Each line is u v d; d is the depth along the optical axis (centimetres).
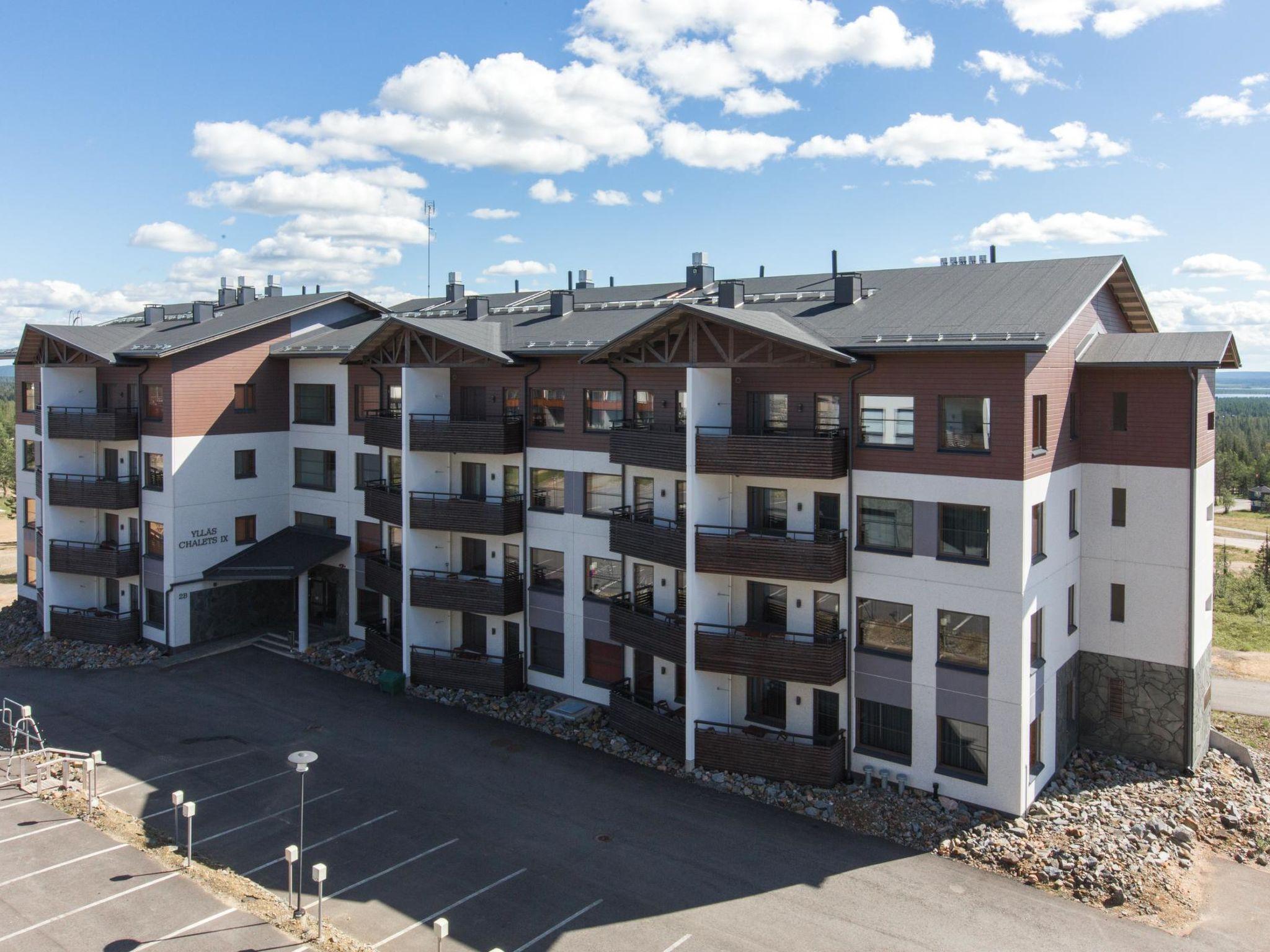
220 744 3281
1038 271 3148
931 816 2719
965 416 2698
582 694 3644
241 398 4497
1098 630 3133
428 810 2789
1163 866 2478
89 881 2331
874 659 2898
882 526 2875
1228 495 14050
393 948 2092
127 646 4400
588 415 3541
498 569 3884
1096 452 3091
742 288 3628
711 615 3117
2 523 9319
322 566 4600
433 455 3909
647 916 2242
